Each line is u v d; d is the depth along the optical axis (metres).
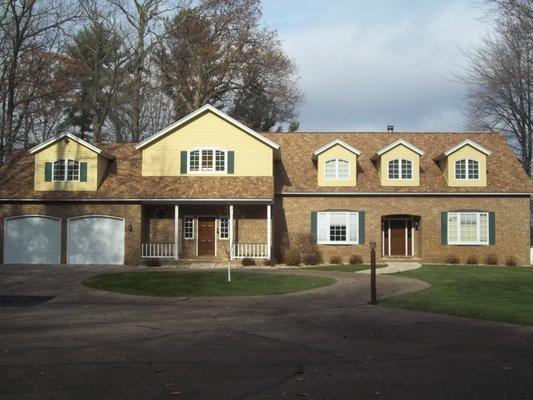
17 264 30.73
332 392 7.67
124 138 49.81
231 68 48.34
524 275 24.98
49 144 31.48
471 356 10.08
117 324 13.90
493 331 12.79
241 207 32.66
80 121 51.47
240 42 48.22
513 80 37.84
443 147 36.09
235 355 10.13
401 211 32.59
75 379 8.38
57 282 22.97
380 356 10.08
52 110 44.16
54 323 14.05
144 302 18.48
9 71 35.88
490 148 35.72
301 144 36.44
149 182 31.86
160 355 10.12
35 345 11.08
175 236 31.03
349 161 33.00
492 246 32.38
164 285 21.67
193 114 32.34
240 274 24.91
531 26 26.48
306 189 32.59
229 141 32.53
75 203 31.25
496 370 8.98
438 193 32.31
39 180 31.47
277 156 33.94
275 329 13.13
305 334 12.42
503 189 32.50
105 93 46.03
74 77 44.12
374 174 33.72
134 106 46.25
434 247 32.47
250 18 48.72
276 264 31.20
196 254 32.59
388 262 31.80
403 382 8.22
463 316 15.07
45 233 31.27
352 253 32.50
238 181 31.80
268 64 49.16
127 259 30.94
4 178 32.31
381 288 21.16
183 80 48.62
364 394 7.58
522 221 32.56
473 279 23.44
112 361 9.61
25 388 7.89
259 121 52.19
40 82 39.12
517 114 41.25
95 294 20.12
